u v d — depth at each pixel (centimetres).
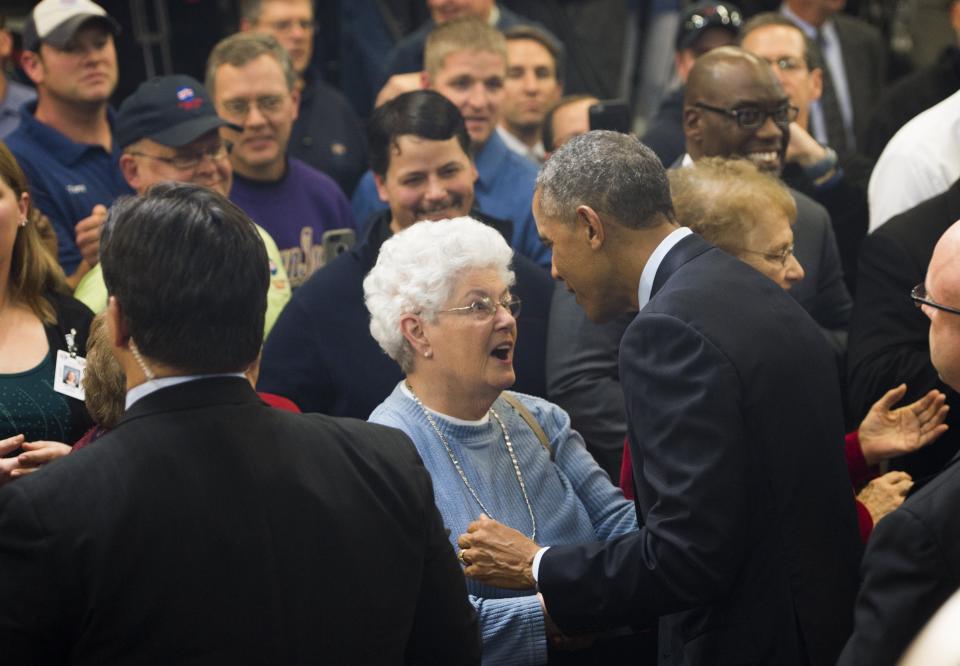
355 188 638
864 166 562
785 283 351
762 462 267
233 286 206
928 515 228
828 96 668
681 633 284
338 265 404
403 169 407
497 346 303
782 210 338
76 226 464
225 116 504
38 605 187
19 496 191
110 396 286
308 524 205
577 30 751
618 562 274
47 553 188
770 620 269
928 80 613
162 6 649
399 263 305
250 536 200
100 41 499
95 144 501
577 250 294
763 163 429
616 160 289
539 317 409
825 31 710
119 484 194
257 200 509
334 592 206
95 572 189
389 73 678
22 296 345
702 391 264
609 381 388
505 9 732
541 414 334
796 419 269
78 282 446
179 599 193
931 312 263
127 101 451
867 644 230
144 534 193
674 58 743
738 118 421
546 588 282
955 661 120
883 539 233
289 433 212
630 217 287
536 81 631
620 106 489
